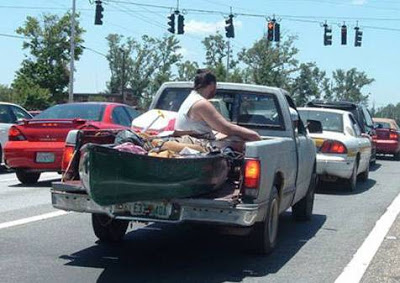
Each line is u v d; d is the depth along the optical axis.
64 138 13.43
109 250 8.34
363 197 14.46
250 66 74.19
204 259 7.98
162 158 6.46
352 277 7.31
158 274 7.20
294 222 10.97
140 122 8.65
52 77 56.91
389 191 15.70
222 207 6.93
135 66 89.56
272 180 7.69
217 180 7.27
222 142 7.98
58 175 16.27
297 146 9.25
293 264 7.85
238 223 6.98
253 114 9.30
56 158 13.43
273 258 8.14
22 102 55.16
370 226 10.70
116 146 7.14
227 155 7.61
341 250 8.76
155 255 8.14
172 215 7.00
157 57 90.00
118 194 6.32
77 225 9.88
